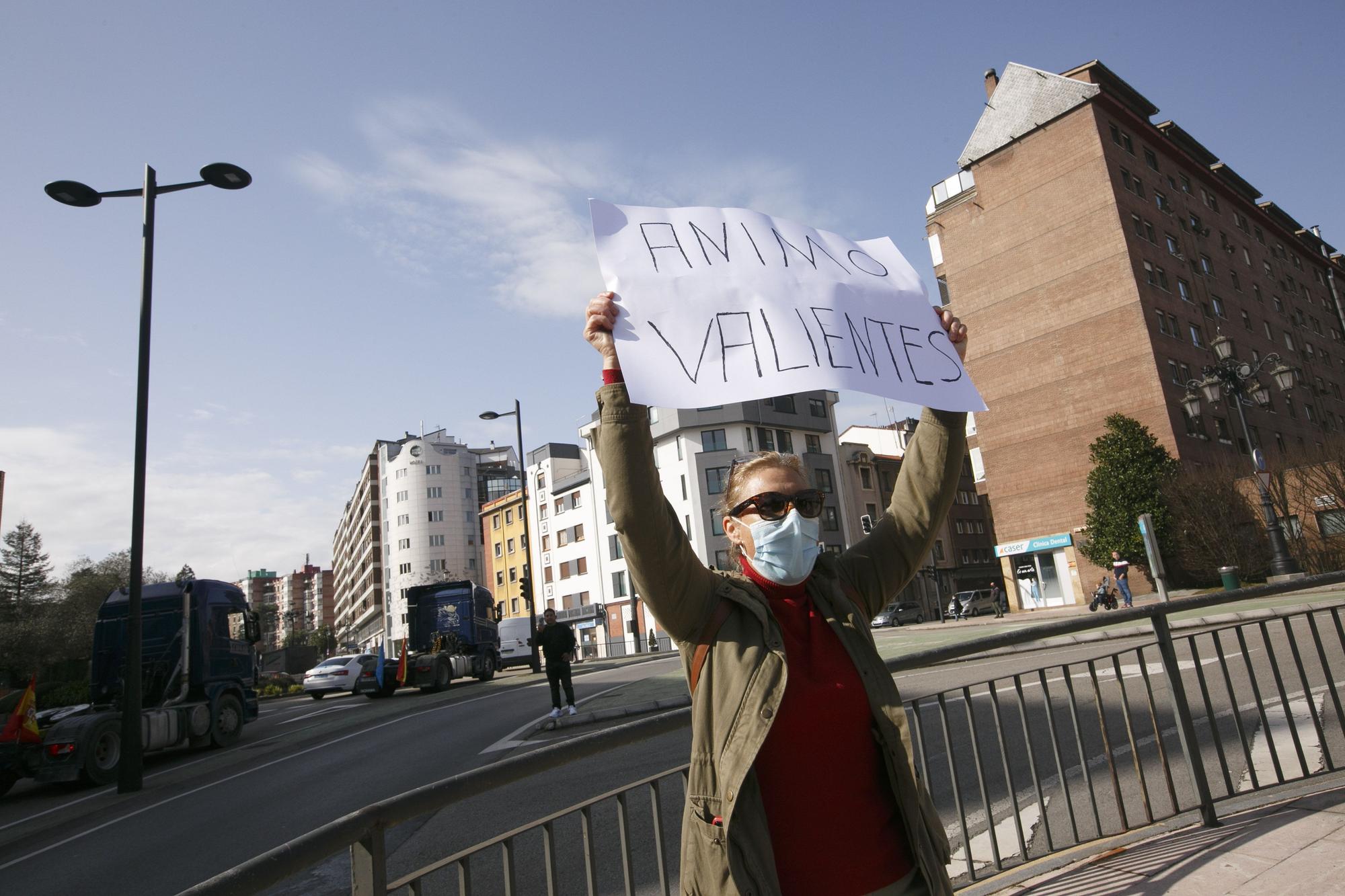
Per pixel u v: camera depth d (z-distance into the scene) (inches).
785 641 71.6
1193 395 991.0
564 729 474.3
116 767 491.2
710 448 2266.2
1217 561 1247.5
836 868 65.2
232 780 438.3
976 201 1760.6
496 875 199.9
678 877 179.6
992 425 1710.1
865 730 69.8
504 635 1606.8
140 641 455.5
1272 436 1761.8
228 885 53.9
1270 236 2105.1
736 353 79.7
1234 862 114.4
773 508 74.2
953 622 1567.4
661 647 2268.7
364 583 4574.3
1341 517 1167.0
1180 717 141.8
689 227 88.4
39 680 1553.9
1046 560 1619.1
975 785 218.7
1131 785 195.9
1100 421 1546.5
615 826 229.8
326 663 1189.7
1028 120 1675.7
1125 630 148.1
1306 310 2146.9
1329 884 102.3
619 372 73.8
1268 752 205.2
